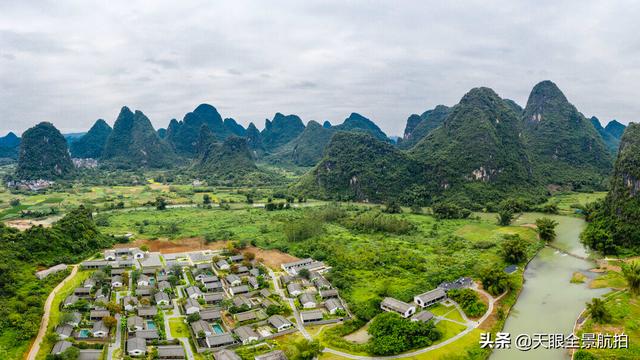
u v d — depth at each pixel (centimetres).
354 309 11712
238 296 12531
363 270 14638
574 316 11662
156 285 13525
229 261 15738
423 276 13950
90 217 19412
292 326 10869
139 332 10150
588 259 16675
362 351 9775
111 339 10075
